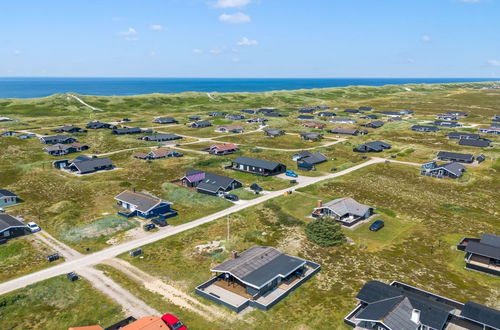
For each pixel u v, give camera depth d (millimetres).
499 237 61469
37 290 49812
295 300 48719
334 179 103062
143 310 45969
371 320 40188
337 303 47844
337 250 63312
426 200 87438
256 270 51594
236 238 66500
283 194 90250
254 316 45156
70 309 46188
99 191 92125
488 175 106375
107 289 50375
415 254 61969
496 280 54219
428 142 149875
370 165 118688
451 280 54125
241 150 137625
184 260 58781
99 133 165500
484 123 196125
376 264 58406
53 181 100188
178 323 41844
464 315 42156
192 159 123812
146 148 139875
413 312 40156
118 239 66125
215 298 47750
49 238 66875
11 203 83688
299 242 65562
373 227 70750
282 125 193000
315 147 144500
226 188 91000
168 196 89438
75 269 55688
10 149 130125
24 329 42844
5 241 64688
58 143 139375
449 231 70625
